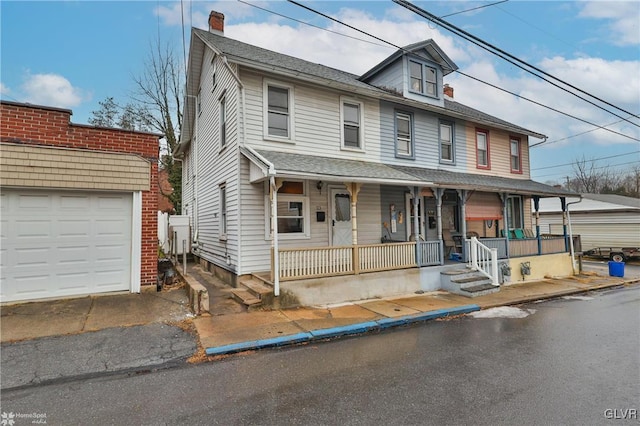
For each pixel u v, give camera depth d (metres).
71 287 6.48
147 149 7.23
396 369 4.13
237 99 8.12
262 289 6.95
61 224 6.44
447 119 12.19
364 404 3.24
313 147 9.12
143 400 3.34
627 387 3.61
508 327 6.10
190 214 14.95
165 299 6.76
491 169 13.34
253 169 7.81
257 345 4.86
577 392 3.49
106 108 21.91
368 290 8.08
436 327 6.12
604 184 40.56
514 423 2.88
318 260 7.56
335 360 4.46
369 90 9.74
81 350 4.49
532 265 11.70
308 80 8.65
